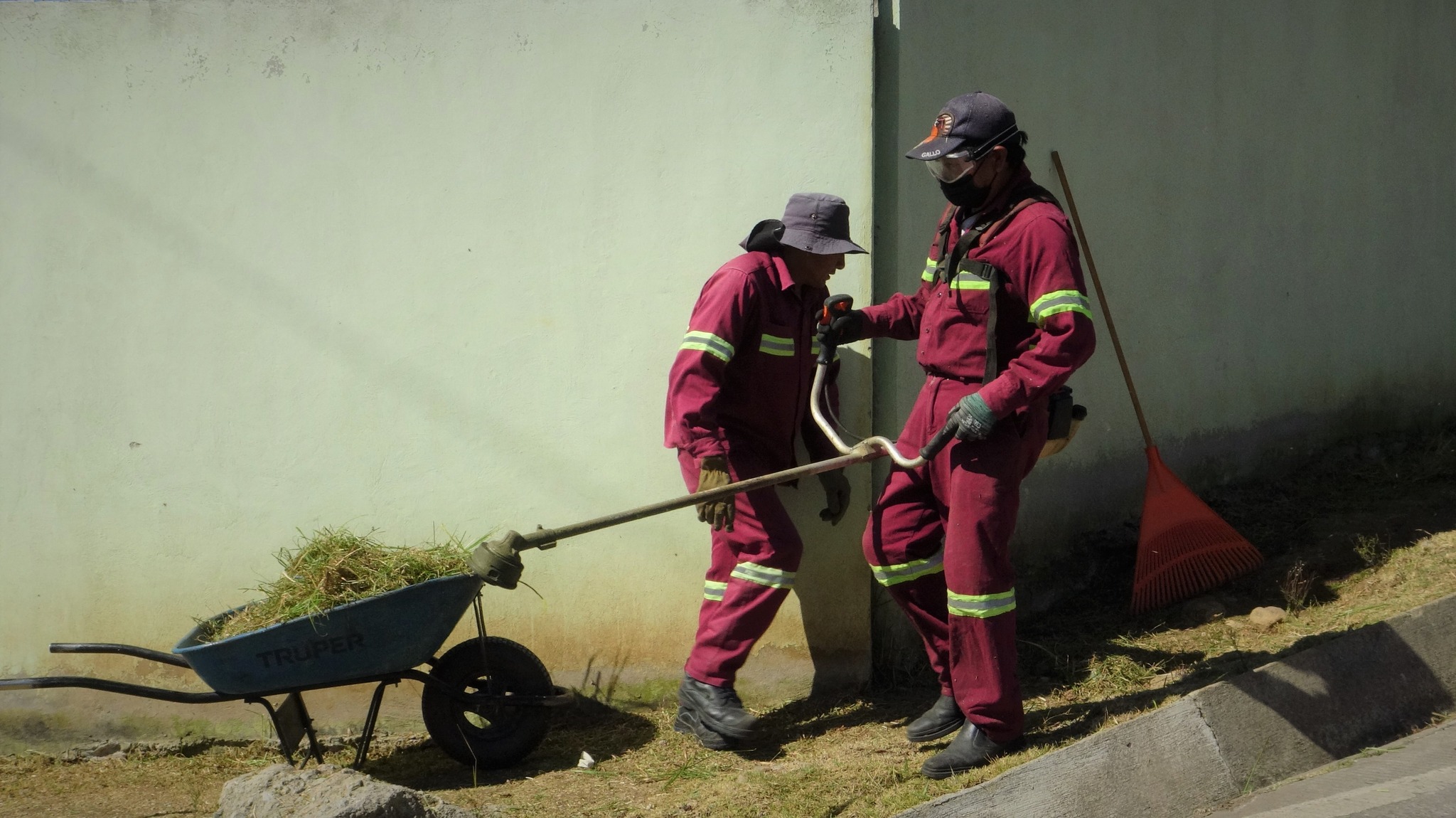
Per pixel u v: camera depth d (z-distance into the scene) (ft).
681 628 14.49
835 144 14.05
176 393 14.39
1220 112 18.60
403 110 14.16
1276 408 19.70
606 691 14.57
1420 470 18.93
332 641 12.02
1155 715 11.30
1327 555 16.22
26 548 14.49
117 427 14.40
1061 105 16.42
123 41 14.12
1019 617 16.11
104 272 14.34
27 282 14.35
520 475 14.47
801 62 14.01
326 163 14.21
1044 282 10.89
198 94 14.16
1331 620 14.58
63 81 14.17
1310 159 19.95
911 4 14.39
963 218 12.00
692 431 12.35
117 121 14.20
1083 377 16.85
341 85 14.14
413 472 14.47
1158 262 17.87
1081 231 15.80
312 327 14.37
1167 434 18.22
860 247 13.21
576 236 14.26
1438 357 21.59
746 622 12.91
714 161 14.15
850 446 14.03
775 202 14.12
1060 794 10.62
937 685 14.64
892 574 12.50
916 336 12.96
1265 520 17.75
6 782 13.74
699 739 13.20
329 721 14.42
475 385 14.40
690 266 14.25
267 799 9.86
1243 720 11.48
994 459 11.31
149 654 12.35
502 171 14.23
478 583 12.48
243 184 14.25
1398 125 21.27
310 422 14.42
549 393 14.38
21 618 14.55
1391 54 21.06
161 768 14.05
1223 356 18.92
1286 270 19.71
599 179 14.21
